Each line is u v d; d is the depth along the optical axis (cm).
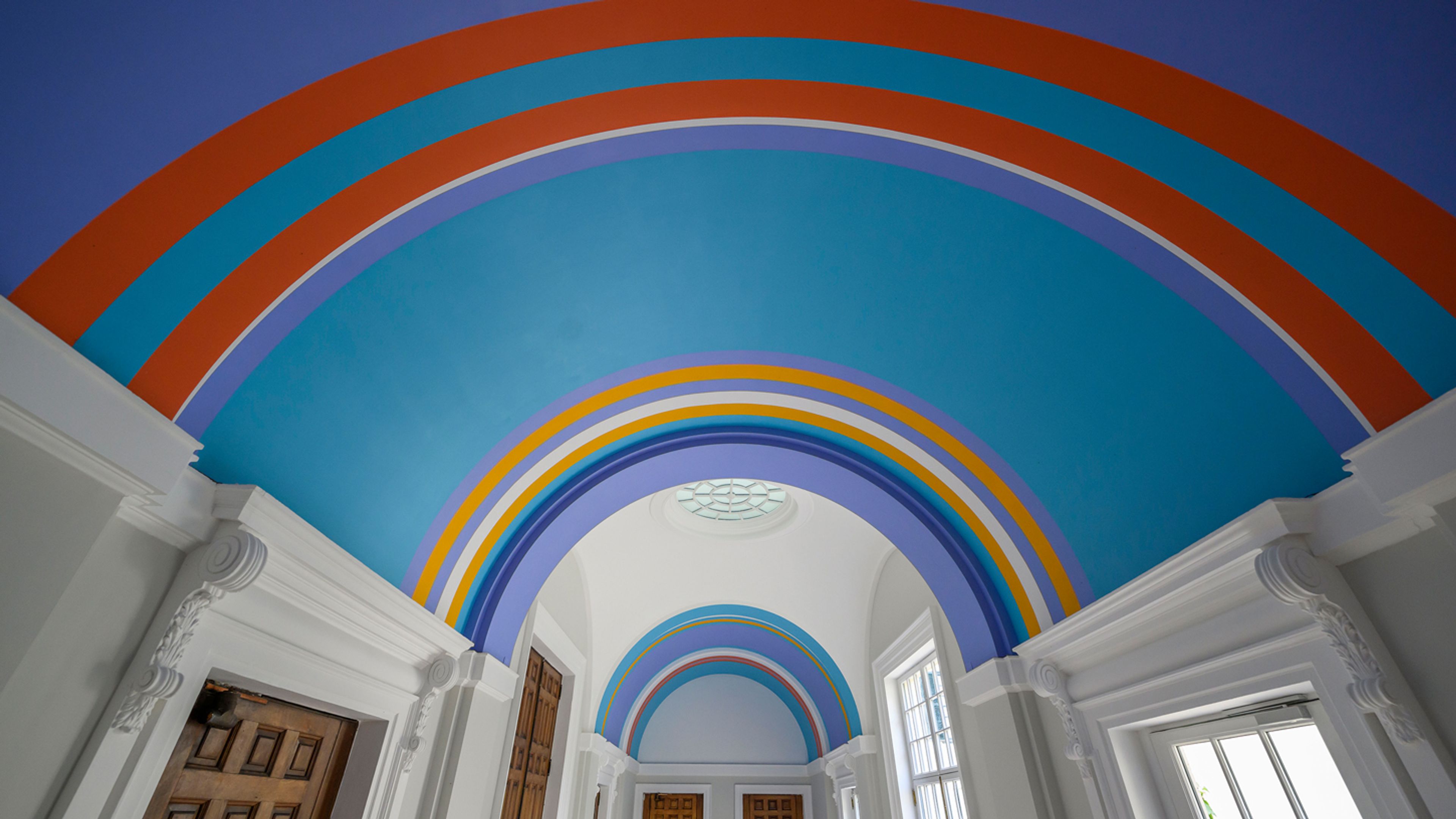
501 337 258
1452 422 146
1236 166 166
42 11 116
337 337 206
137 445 146
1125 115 171
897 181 221
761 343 308
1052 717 322
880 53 177
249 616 190
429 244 211
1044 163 195
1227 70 149
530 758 455
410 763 272
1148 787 273
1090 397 253
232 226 161
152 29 127
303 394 204
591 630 646
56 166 129
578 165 211
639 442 377
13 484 123
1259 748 225
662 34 171
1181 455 232
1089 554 294
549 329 269
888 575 623
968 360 281
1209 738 247
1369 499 171
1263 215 170
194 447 162
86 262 139
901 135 203
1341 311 169
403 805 270
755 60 182
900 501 371
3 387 118
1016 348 262
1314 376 182
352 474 238
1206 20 143
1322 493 185
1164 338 216
